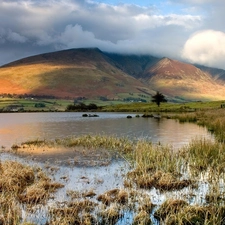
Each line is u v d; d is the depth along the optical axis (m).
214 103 132.00
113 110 156.25
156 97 148.00
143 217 11.97
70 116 107.81
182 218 11.57
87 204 13.30
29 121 75.38
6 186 15.32
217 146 23.45
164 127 50.34
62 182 17.03
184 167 19.61
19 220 11.88
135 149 26.09
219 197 13.96
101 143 30.83
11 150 27.88
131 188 15.63
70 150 27.52
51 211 12.60
